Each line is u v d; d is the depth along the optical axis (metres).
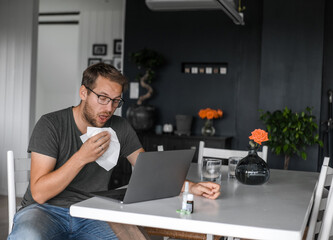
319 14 4.42
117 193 1.68
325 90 4.83
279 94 4.56
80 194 1.79
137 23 5.32
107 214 1.42
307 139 4.15
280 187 2.05
